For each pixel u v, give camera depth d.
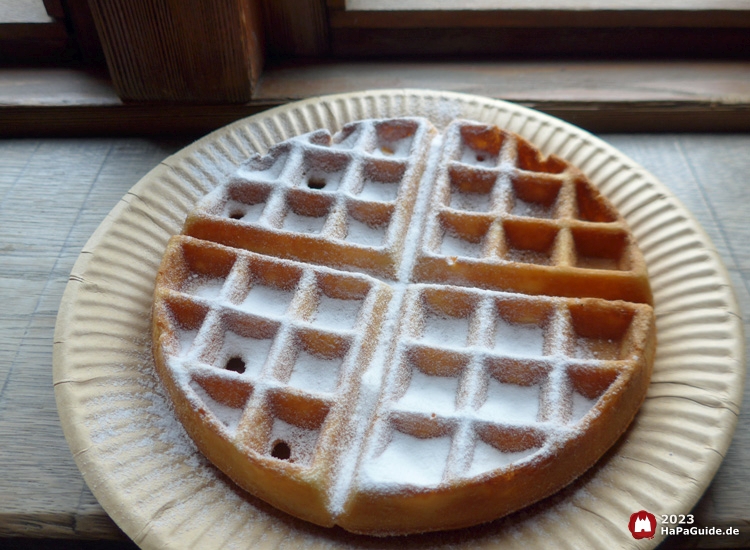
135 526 0.22
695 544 0.24
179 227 0.30
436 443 0.23
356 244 0.28
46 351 0.29
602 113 0.38
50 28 0.38
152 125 0.38
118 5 0.33
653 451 0.23
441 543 0.22
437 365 0.25
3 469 0.25
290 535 0.22
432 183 0.30
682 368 0.25
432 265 0.27
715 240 0.32
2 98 0.37
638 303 0.26
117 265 0.28
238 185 0.30
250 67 0.36
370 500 0.22
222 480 0.23
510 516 0.23
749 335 0.29
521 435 0.23
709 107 0.37
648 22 0.39
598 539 0.22
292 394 0.23
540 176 0.30
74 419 0.24
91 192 0.35
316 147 0.31
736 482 0.25
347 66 0.40
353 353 0.25
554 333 0.25
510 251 0.29
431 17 0.39
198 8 0.33
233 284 0.26
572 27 0.39
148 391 0.25
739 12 0.38
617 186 0.31
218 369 0.24
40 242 0.33
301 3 0.38
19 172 0.36
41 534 0.25
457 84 0.39
